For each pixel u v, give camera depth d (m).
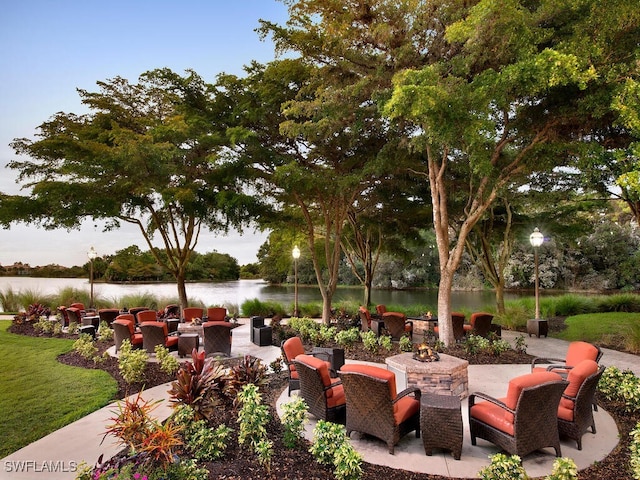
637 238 23.44
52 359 8.00
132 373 6.15
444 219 8.91
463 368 5.54
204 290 27.03
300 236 16.92
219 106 11.36
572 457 3.87
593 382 4.18
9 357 8.17
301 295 25.67
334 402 4.58
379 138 10.88
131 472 2.64
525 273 26.45
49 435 4.30
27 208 11.02
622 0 5.23
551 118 6.97
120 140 10.54
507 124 7.82
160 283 26.58
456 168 10.41
